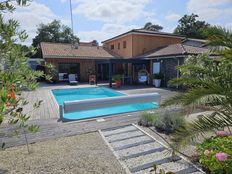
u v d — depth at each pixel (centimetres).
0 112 208
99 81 2612
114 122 784
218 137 478
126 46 2644
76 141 591
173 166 444
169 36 2628
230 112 377
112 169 432
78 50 2697
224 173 382
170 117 676
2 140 585
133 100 1084
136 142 585
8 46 238
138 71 2339
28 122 771
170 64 1859
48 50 2455
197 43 2483
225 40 381
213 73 395
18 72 258
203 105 376
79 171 423
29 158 479
